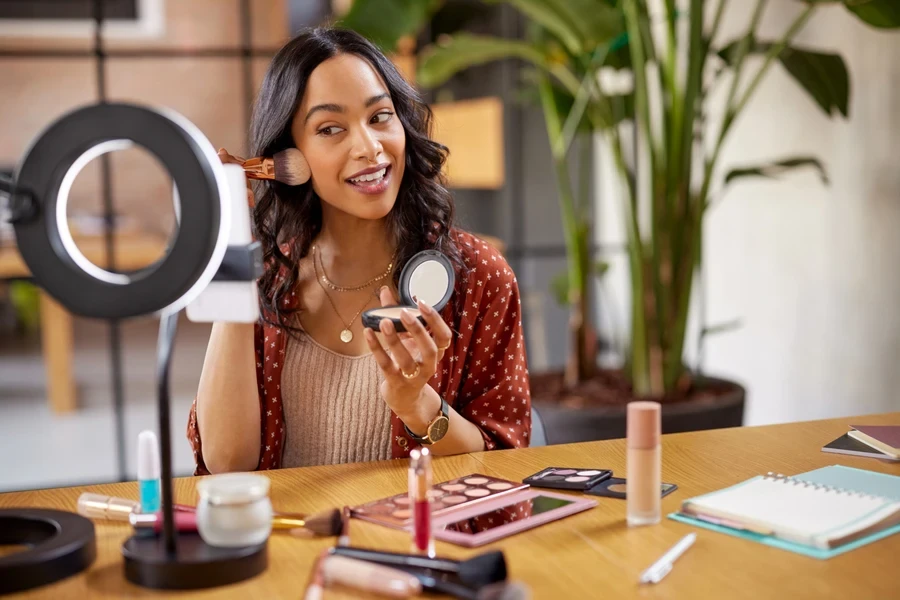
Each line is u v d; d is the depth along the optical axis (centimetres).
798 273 316
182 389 516
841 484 126
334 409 165
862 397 290
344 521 115
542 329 486
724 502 117
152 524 107
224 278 108
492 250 174
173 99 695
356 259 170
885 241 276
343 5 446
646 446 113
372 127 157
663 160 280
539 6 260
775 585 98
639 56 269
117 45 684
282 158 152
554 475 131
